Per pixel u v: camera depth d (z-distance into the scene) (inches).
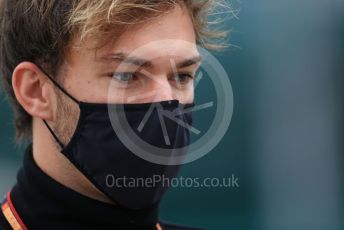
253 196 682.8
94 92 312.8
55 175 321.4
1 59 350.9
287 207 684.7
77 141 317.1
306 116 683.4
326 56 681.0
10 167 662.5
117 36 305.3
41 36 321.1
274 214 683.4
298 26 677.9
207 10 362.0
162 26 312.0
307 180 683.4
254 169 677.3
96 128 315.0
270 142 678.5
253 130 676.1
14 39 335.0
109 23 302.7
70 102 317.4
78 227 314.7
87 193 323.3
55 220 314.2
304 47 679.1
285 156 681.6
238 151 671.1
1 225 323.0
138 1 303.7
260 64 673.6
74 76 315.3
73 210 313.9
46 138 325.1
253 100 676.1
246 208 682.2
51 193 315.3
